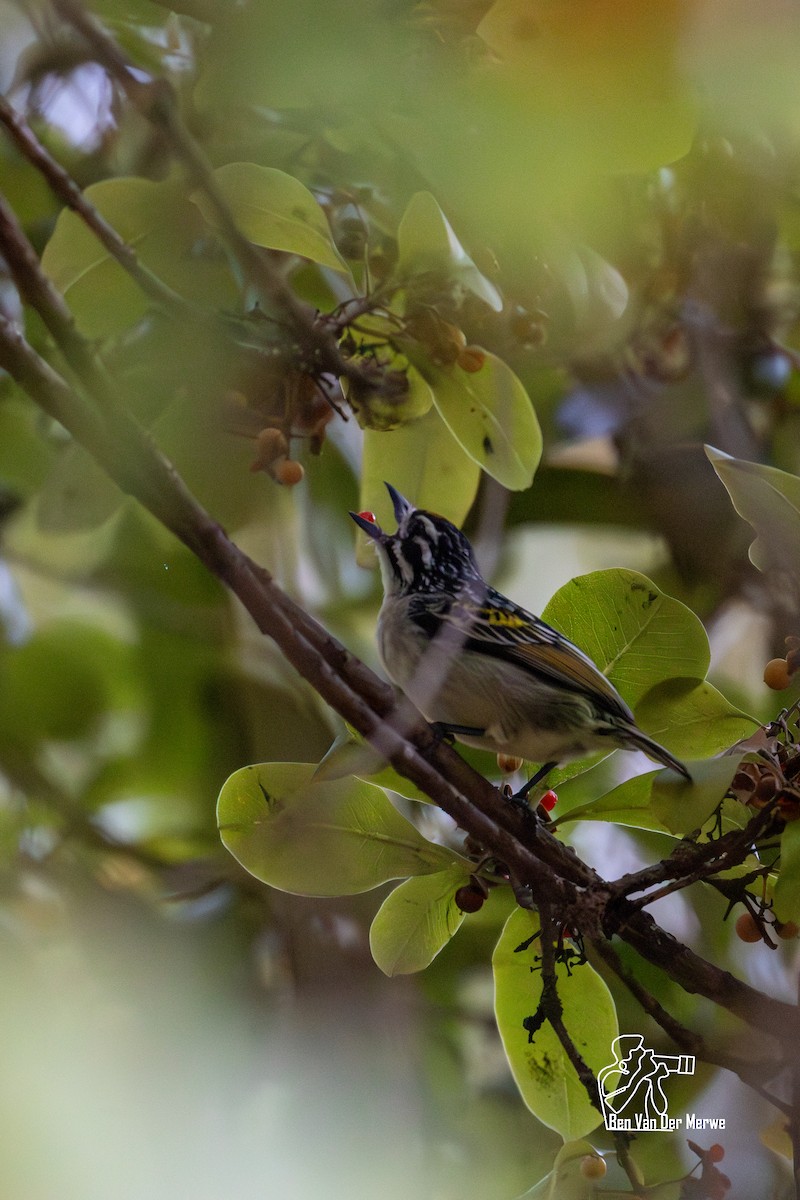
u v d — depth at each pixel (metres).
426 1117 4.76
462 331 4.63
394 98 4.52
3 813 4.83
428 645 4.70
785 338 4.80
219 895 4.81
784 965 4.80
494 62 4.51
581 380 4.82
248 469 4.65
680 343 4.81
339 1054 4.76
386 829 4.61
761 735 4.59
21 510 4.84
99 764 4.88
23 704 4.88
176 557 4.86
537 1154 4.77
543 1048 4.62
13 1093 4.55
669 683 4.63
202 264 4.62
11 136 4.56
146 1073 4.65
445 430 4.67
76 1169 4.55
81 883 4.79
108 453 4.53
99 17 4.66
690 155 4.68
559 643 4.67
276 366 4.61
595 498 4.85
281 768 4.61
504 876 4.61
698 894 4.80
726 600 4.86
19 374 4.52
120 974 4.76
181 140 4.57
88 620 4.89
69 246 4.61
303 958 4.78
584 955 4.62
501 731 4.68
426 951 4.62
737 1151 4.72
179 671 4.87
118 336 4.63
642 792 4.62
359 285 4.65
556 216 4.57
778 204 4.71
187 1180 4.65
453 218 4.59
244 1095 4.74
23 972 4.69
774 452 4.87
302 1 4.52
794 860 4.57
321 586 4.85
